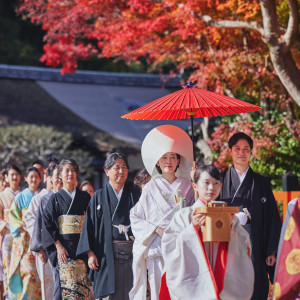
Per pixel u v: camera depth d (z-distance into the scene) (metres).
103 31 15.56
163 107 7.14
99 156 24.44
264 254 7.32
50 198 9.37
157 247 7.36
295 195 9.87
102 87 29.72
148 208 7.50
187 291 5.94
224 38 14.28
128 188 8.38
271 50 10.75
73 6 15.55
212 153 15.03
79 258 9.16
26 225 10.56
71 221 9.22
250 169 7.54
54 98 27.98
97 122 26.16
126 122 26.42
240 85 14.22
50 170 10.12
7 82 28.73
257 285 7.19
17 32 38.94
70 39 17.16
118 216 8.13
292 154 13.94
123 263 8.04
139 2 13.28
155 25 13.52
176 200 7.46
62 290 9.10
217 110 7.98
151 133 7.71
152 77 30.14
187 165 7.77
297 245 5.79
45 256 9.90
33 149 23.19
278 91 13.96
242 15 13.44
